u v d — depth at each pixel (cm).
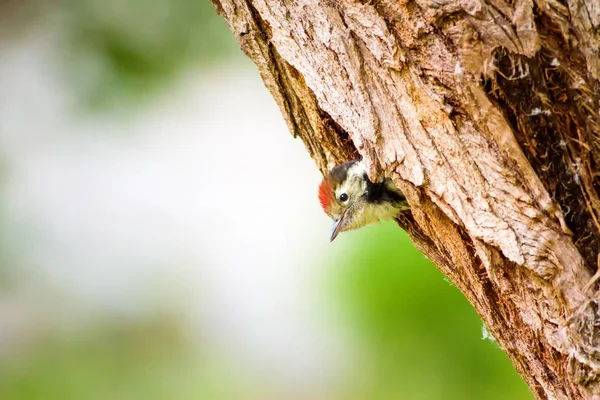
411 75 712
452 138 701
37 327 1472
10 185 1440
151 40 1305
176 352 1588
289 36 783
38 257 1470
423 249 890
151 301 1625
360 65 739
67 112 1377
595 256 666
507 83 659
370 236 1055
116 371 1495
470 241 744
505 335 747
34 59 1349
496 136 675
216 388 1561
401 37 710
